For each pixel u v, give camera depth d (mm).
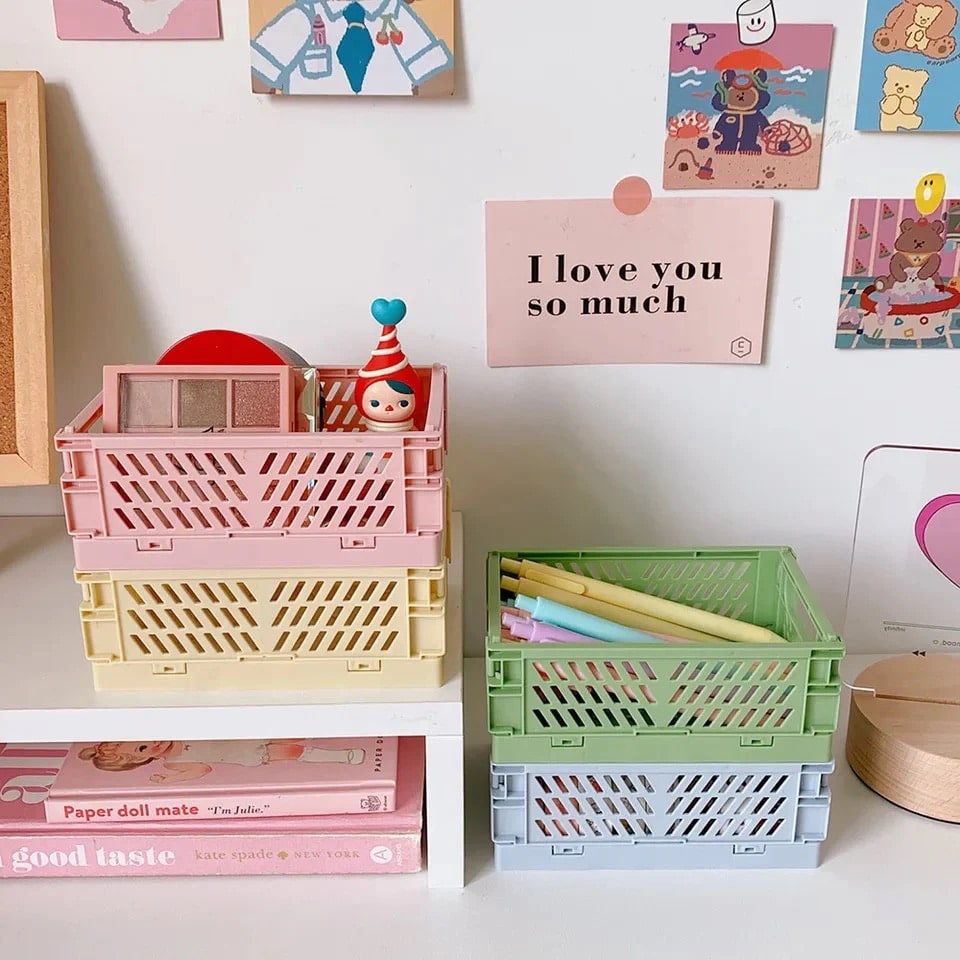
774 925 775
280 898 802
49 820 811
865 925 774
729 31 929
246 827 814
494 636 799
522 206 970
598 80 942
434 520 741
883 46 933
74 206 969
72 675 800
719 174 968
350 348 1021
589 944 756
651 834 833
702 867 834
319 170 965
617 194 973
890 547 1041
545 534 1089
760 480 1075
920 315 1020
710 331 1015
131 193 968
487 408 1041
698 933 767
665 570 982
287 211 978
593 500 1077
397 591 758
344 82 927
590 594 918
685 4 922
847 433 1061
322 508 734
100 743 885
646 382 1036
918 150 970
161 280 997
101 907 791
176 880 821
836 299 1014
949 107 947
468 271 998
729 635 894
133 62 931
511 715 797
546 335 1013
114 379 754
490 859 846
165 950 749
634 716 801
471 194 975
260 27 910
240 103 944
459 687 786
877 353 1034
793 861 831
